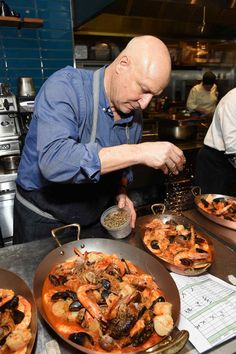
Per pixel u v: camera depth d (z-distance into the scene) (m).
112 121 1.08
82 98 0.95
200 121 2.98
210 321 0.69
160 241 0.97
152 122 3.21
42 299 0.71
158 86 0.81
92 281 0.76
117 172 1.23
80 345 0.58
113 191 1.28
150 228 1.04
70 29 2.51
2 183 2.09
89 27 2.58
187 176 2.82
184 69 3.93
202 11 2.32
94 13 2.04
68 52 2.57
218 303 0.74
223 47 3.81
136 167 2.54
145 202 2.73
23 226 1.26
